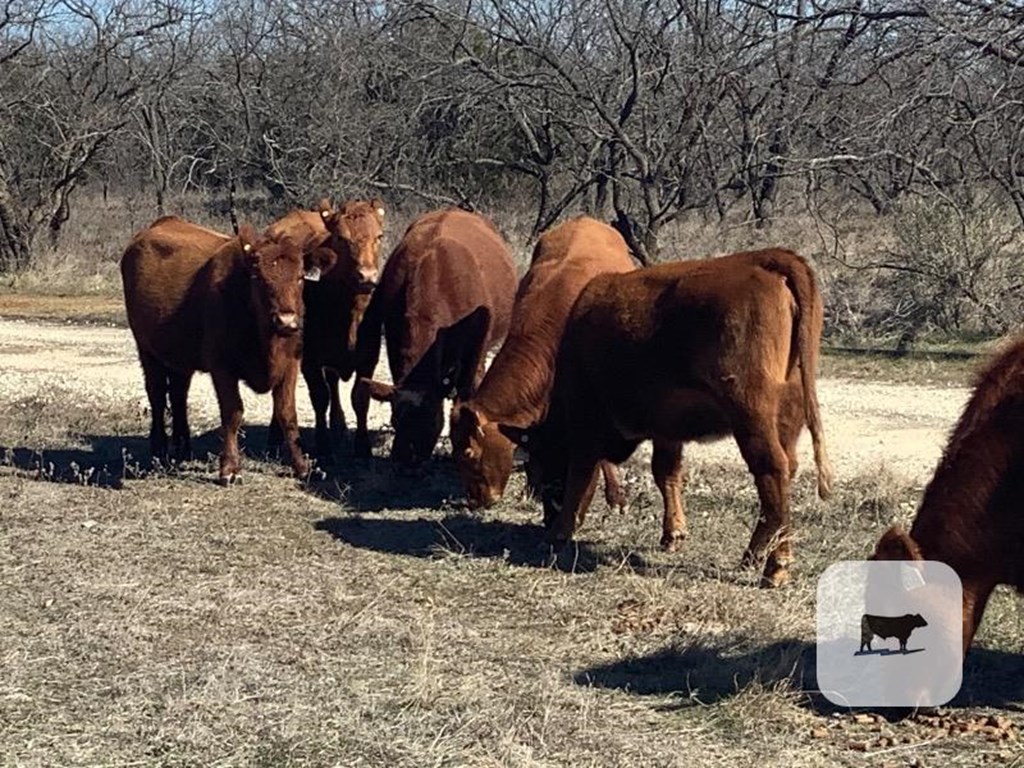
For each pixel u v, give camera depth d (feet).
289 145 100.63
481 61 73.15
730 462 34.01
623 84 70.79
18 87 99.86
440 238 34.68
